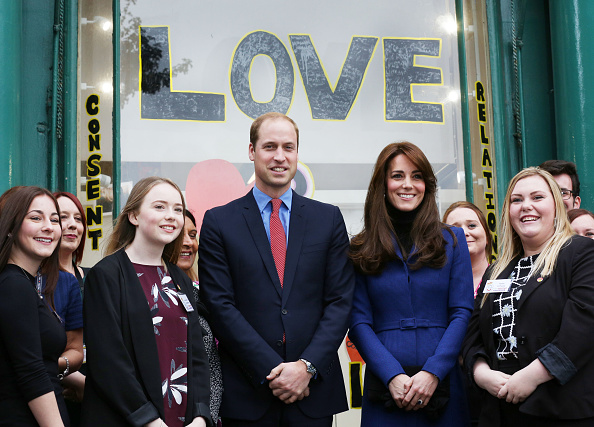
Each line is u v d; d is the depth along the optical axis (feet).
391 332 10.88
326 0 17.19
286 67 16.89
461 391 10.85
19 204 9.80
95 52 16.11
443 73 17.46
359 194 16.74
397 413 10.50
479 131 17.40
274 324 10.62
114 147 15.93
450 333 10.62
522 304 10.07
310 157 16.67
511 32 17.97
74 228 12.29
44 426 9.08
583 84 16.52
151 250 10.28
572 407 9.37
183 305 10.16
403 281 11.01
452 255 11.26
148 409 9.20
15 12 14.99
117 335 9.44
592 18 16.62
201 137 16.42
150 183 10.44
